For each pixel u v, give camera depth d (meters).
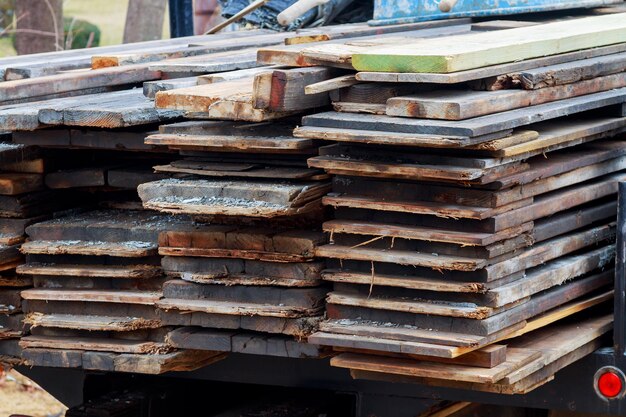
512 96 3.74
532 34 4.41
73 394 4.95
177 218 4.48
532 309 3.86
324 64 3.86
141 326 4.28
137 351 4.25
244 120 3.81
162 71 4.81
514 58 3.94
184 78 4.58
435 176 3.54
